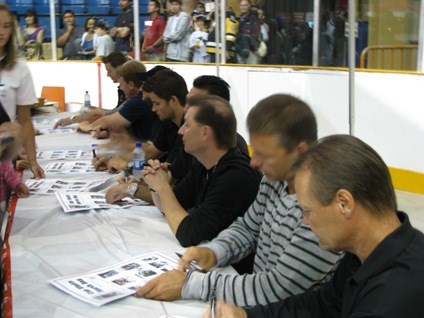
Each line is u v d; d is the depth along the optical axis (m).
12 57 2.71
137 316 1.26
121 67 4.07
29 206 2.17
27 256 1.63
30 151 2.73
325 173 0.95
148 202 2.25
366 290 0.92
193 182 2.22
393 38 5.52
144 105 3.73
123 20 8.12
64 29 8.93
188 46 7.34
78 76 8.77
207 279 1.38
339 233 0.96
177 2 7.40
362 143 0.98
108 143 3.59
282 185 1.57
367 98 5.07
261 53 6.48
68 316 1.26
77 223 1.96
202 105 1.90
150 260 1.60
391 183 0.97
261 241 1.62
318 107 5.56
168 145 3.11
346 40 5.81
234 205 1.81
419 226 3.97
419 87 4.62
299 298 1.26
